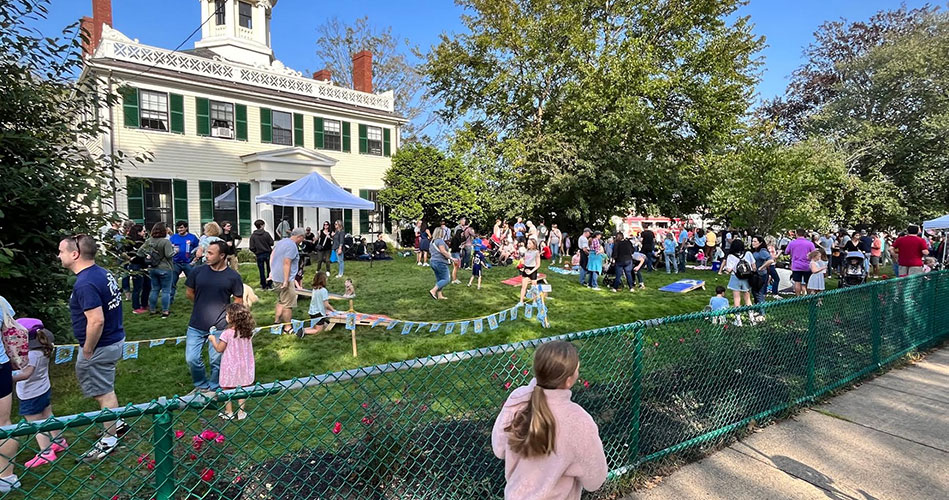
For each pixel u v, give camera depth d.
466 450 2.90
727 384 4.10
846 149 26.69
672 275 15.59
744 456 3.74
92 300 3.65
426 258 17.23
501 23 23.98
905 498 3.18
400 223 23.61
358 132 22.75
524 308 9.70
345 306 9.59
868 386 5.37
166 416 1.93
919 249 11.55
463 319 8.71
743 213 17.55
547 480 1.75
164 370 5.75
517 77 25.00
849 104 28.09
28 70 5.37
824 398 4.97
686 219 27.09
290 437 3.68
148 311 8.81
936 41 25.94
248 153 19.41
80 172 5.49
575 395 3.39
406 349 6.77
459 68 26.23
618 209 25.36
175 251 8.65
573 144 22.89
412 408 3.02
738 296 9.55
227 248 4.80
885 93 27.14
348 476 2.55
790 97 33.62
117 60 16.47
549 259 19.66
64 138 5.73
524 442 1.76
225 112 18.88
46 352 3.65
